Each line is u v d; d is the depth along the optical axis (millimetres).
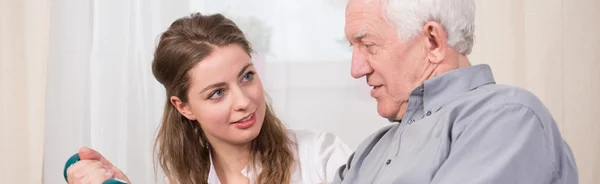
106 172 1313
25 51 2164
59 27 2143
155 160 1844
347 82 2086
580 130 1950
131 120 2141
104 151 2148
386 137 1152
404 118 1077
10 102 2160
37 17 2166
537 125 941
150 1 2135
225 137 1481
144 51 2137
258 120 1479
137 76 2143
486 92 1000
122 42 2145
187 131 1624
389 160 1058
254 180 1548
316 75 2094
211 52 1429
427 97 1047
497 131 937
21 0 2160
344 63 2090
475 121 958
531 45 1956
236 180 1572
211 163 1590
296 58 2102
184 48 1439
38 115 2176
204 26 1462
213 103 1446
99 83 2143
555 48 1949
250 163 1555
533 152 923
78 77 2145
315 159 1570
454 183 916
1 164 2162
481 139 940
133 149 2141
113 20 2143
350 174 1178
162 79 1527
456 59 1048
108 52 2143
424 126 1022
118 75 2145
